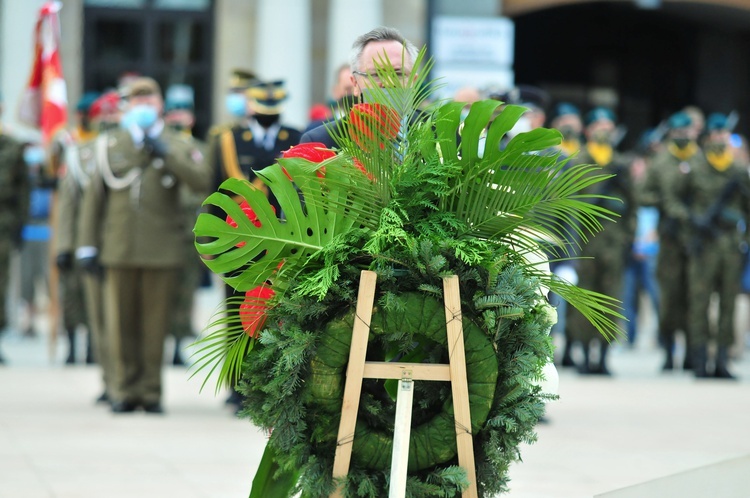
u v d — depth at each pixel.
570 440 10.37
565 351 16.47
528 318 4.37
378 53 4.47
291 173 4.39
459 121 4.34
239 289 4.49
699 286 15.66
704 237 15.69
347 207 4.37
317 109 13.46
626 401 13.14
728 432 10.94
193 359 16.73
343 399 4.24
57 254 12.90
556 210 4.51
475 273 4.28
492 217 4.42
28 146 15.97
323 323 4.33
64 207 12.89
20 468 8.61
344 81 7.98
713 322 18.70
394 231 4.23
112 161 11.77
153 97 11.93
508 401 4.30
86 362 15.80
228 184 4.38
